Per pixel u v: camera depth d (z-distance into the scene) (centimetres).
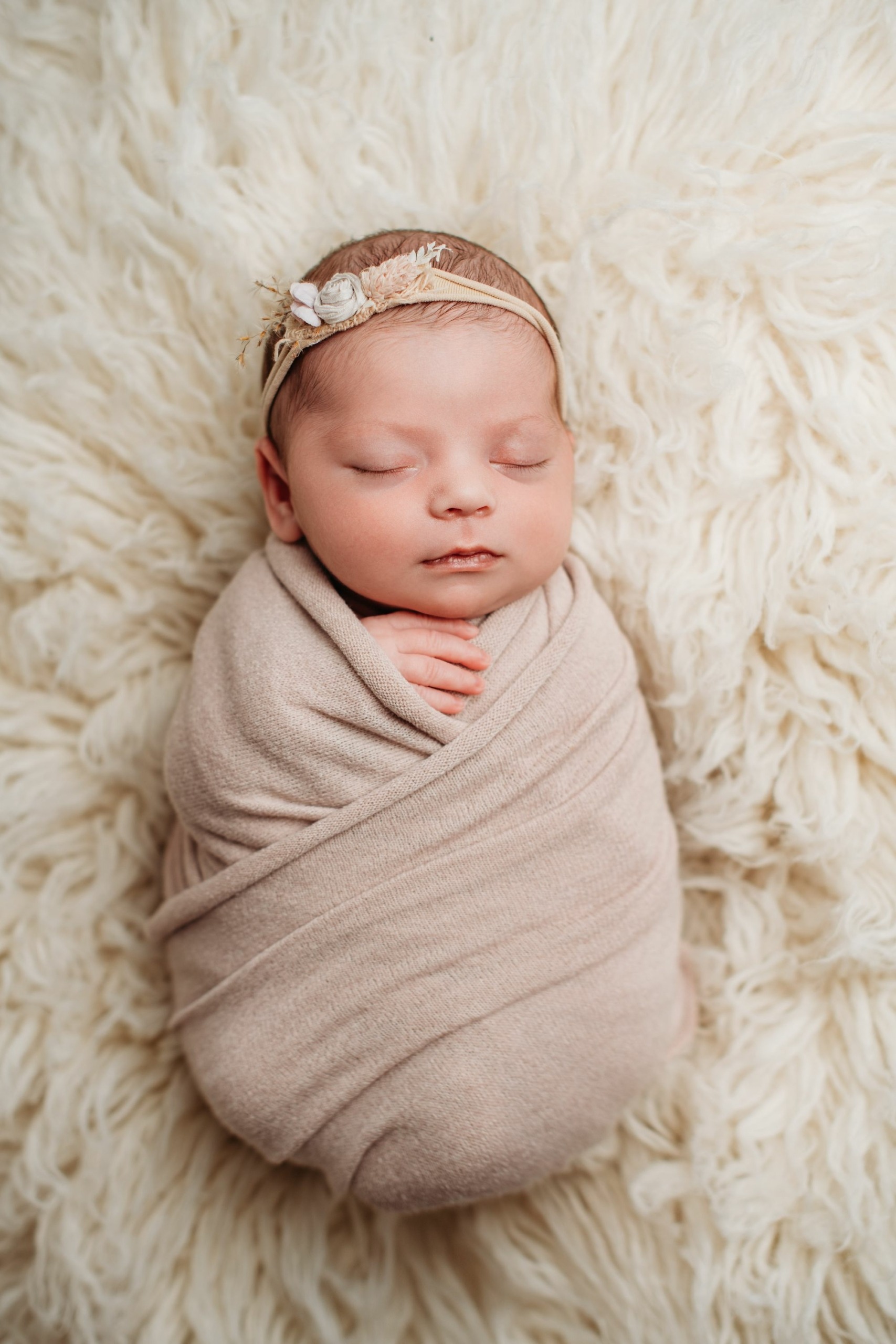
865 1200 93
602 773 92
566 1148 93
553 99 96
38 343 103
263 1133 92
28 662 107
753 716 100
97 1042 107
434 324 87
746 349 96
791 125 95
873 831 96
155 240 102
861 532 94
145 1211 105
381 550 88
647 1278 99
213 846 94
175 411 106
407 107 102
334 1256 108
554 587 98
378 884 88
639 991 92
